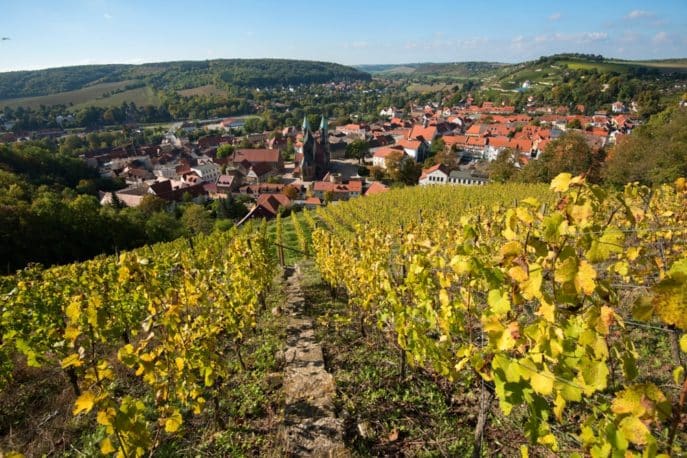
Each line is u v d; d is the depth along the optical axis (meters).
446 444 4.12
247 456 4.20
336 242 9.72
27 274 9.27
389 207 33.91
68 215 32.75
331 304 9.62
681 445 3.56
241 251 9.25
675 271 1.59
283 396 5.17
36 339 6.23
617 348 2.46
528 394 2.51
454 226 10.02
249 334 7.60
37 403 5.75
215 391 4.65
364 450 4.11
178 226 44.62
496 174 54.12
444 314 3.69
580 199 2.22
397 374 5.52
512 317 2.79
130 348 3.57
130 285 7.15
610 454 2.04
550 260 2.31
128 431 2.96
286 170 87.69
